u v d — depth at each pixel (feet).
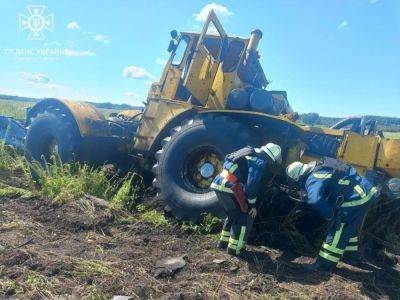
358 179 15.26
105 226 16.74
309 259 16.05
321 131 18.57
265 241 17.38
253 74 21.35
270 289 12.94
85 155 21.33
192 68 20.17
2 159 24.25
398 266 16.70
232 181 15.24
